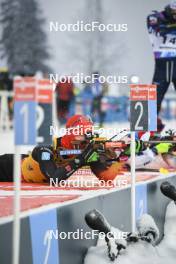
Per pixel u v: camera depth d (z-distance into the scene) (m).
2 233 9.91
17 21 104.88
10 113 60.88
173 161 22.88
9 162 19.23
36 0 109.44
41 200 13.02
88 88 64.81
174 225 18.45
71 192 14.95
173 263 13.31
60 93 56.75
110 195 14.77
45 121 9.98
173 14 27.88
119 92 78.75
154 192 18.22
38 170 17.69
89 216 12.40
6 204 12.55
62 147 17.22
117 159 17.30
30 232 10.75
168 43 28.09
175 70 28.06
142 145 19.47
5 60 104.44
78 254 12.67
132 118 13.80
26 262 10.55
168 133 23.25
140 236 13.36
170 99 85.12
